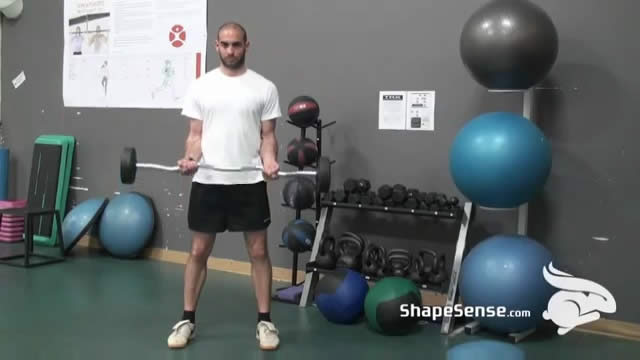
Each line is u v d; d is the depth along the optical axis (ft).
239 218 9.31
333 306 10.66
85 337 9.85
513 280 9.57
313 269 11.73
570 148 10.87
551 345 9.94
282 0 13.51
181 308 11.48
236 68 9.22
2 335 9.85
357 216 12.69
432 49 11.97
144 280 13.44
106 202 15.80
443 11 11.84
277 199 13.70
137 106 15.70
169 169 9.27
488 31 9.47
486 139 9.59
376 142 12.58
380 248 11.51
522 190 9.60
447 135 11.92
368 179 12.68
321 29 13.08
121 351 9.26
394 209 11.27
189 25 14.75
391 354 9.41
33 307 11.35
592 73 10.66
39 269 14.23
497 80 9.73
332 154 13.02
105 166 16.39
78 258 15.39
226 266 14.48
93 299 11.94
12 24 17.78
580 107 10.77
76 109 16.76
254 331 10.34
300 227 12.02
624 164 10.50
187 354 9.20
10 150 18.03
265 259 9.59
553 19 10.86
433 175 12.07
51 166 16.80
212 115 9.16
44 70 17.29
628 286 10.52
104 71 16.15
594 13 10.58
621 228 10.56
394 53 12.34
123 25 15.71
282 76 13.57
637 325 10.43
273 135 9.45
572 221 10.90
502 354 9.47
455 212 10.80
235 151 9.16
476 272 9.87
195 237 9.45
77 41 16.57
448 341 10.06
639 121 10.37
